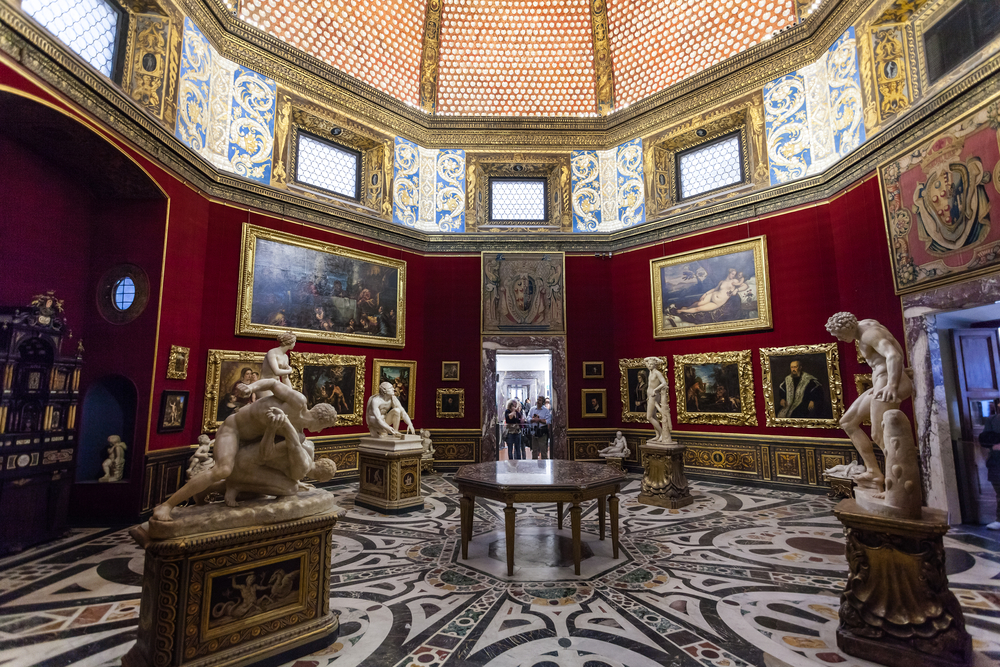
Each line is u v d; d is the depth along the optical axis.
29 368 6.63
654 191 13.14
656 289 12.80
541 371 21.92
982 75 6.91
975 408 7.86
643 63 13.65
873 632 3.80
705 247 11.99
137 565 5.93
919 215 8.02
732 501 9.43
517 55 14.21
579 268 13.76
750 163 11.74
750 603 4.85
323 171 12.38
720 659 3.81
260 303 10.28
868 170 9.16
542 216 14.41
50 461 6.85
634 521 8.02
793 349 10.50
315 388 11.05
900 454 3.92
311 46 11.89
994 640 4.01
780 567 5.85
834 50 10.09
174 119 8.73
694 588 5.24
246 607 3.70
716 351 11.70
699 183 12.88
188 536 3.43
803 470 10.25
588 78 14.34
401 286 12.97
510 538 5.66
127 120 7.36
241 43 10.47
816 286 10.30
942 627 3.59
